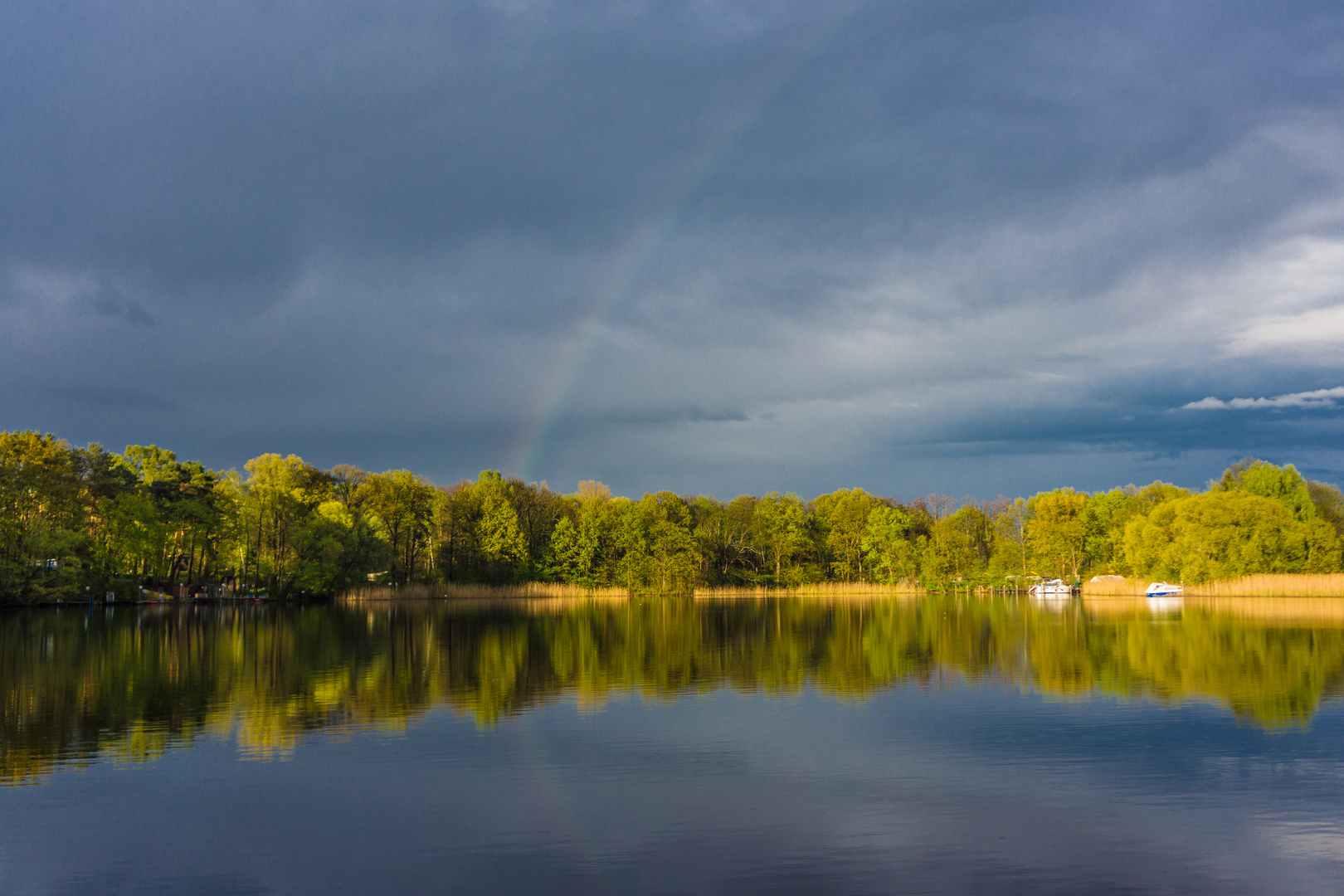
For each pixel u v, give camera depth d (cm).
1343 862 1528
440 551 13988
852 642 5375
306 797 1928
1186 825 1720
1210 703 3008
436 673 3909
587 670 4000
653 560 13338
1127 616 7538
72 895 1420
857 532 15338
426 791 1972
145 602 10838
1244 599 10212
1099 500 14638
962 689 3353
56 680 3691
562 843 1647
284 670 4025
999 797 1911
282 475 12525
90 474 10531
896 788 1984
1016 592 13925
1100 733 2523
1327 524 11156
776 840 1655
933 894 1410
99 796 1936
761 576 15250
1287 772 2086
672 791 1973
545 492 15600
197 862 1558
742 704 3069
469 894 1413
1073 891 1418
